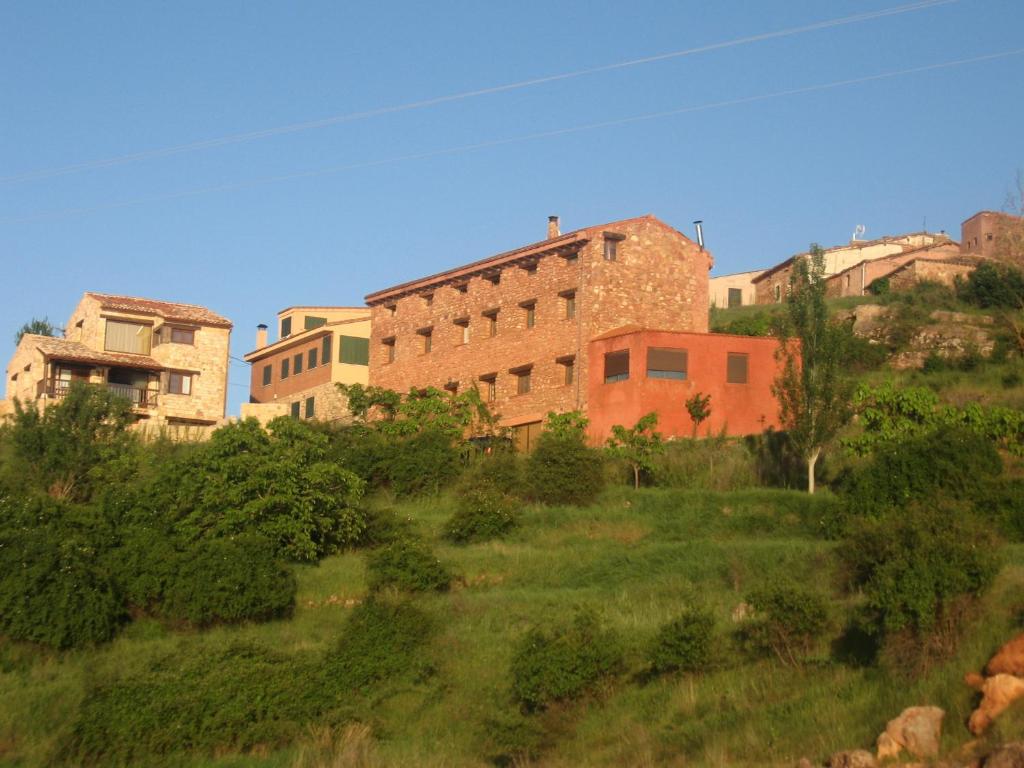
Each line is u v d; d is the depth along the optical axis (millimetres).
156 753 22422
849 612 24094
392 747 22547
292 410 70688
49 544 29016
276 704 23672
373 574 31891
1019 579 22922
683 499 39719
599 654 23297
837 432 42750
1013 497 31891
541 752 21734
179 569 30172
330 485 36719
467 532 37688
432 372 60344
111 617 29078
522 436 54125
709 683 22797
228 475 34719
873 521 25703
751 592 24219
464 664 25766
